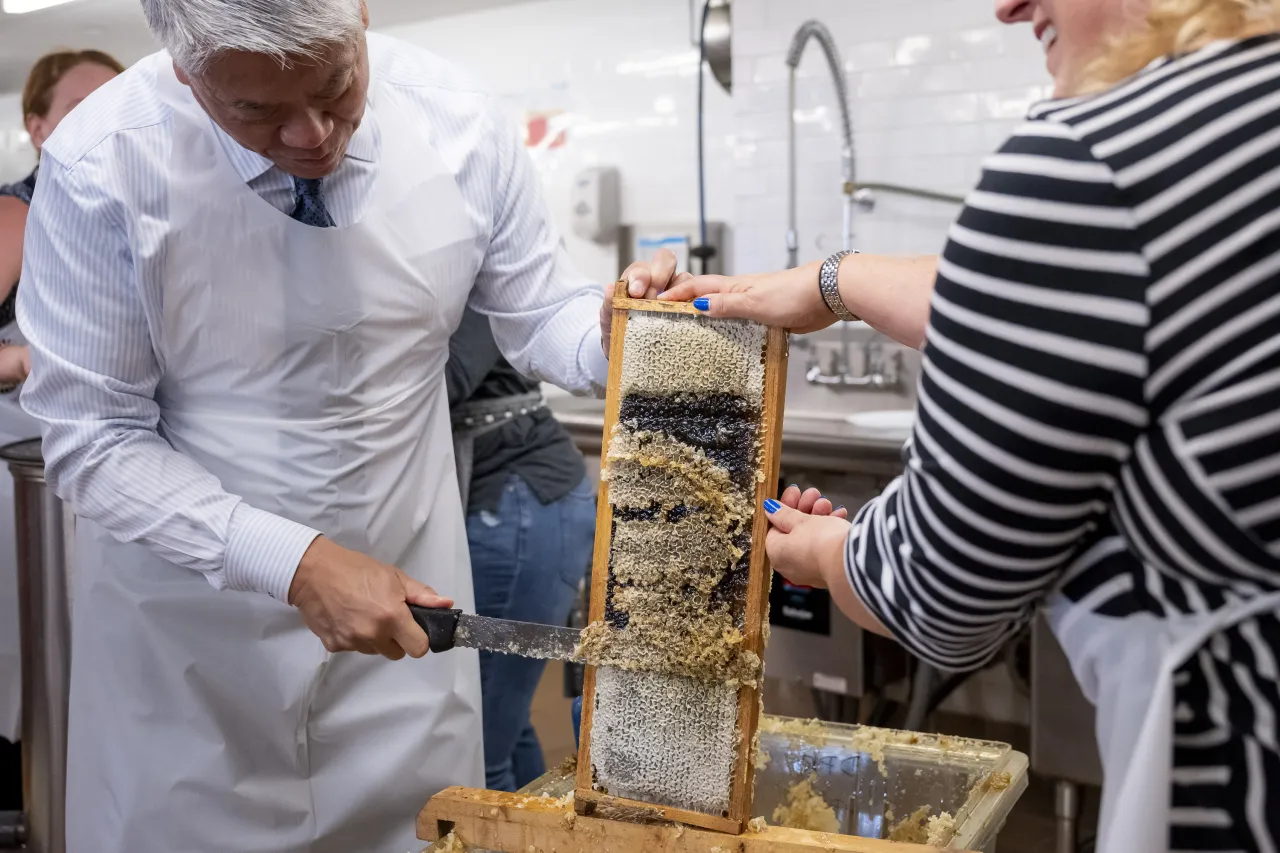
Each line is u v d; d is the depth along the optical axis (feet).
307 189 4.01
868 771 3.99
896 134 9.91
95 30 10.93
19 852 6.48
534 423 6.22
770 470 3.03
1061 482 2.22
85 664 4.47
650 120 11.62
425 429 4.69
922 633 2.61
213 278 4.00
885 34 9.79
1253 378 2.05
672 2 11.21
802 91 10.25
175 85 3.92
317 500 4.30
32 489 5.98
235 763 4.35
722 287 3.26
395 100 4.29
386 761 4.51
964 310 2.23
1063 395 2.14
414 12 12.42
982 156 9.56
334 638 3.80
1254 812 2.20
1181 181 2.05
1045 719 6.76
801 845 2.99
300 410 4.25
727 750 3.05
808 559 2.97
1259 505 2.09
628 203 11.94
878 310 3.21
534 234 4.77
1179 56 2.16
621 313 3.18
